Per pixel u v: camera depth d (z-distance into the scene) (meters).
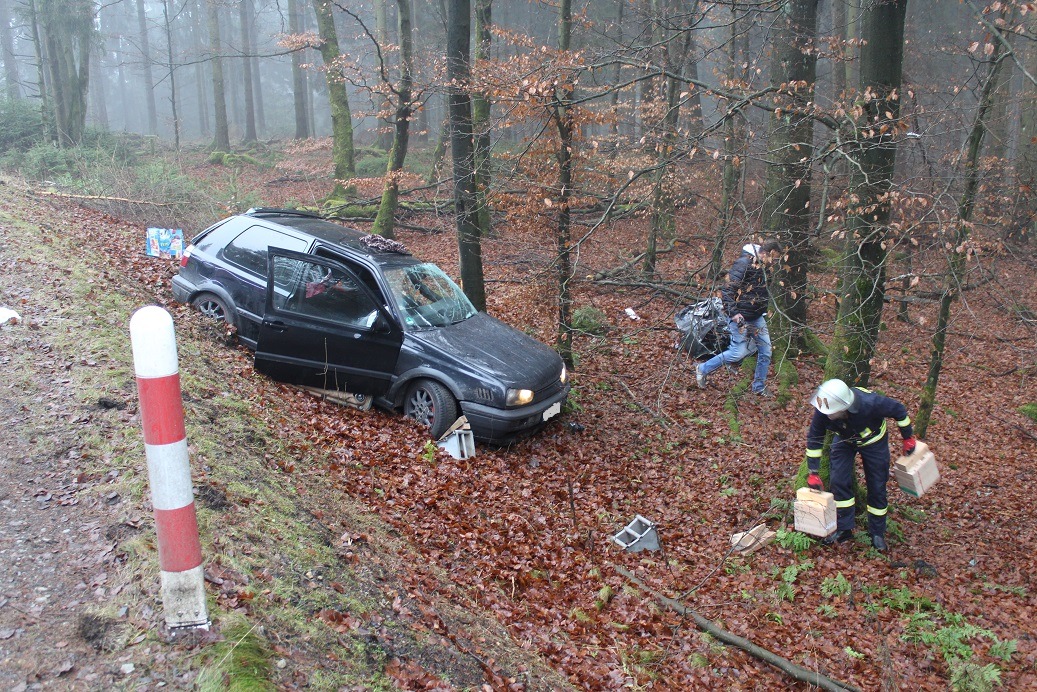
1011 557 6.61
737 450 8.61
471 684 3.69
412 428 7.67
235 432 5.62
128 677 2.83
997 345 12.16
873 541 6.53
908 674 4.97
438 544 5.61
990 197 8.96
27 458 4.40
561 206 9.58
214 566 3.60
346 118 20.91
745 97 6.46
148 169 16.55
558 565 5.90
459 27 9.96
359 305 7.91
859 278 6.64
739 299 9.02
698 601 5.71
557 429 8.63
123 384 5.48
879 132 6.40
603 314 12.38
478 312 8.91
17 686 2.74
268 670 3.02
